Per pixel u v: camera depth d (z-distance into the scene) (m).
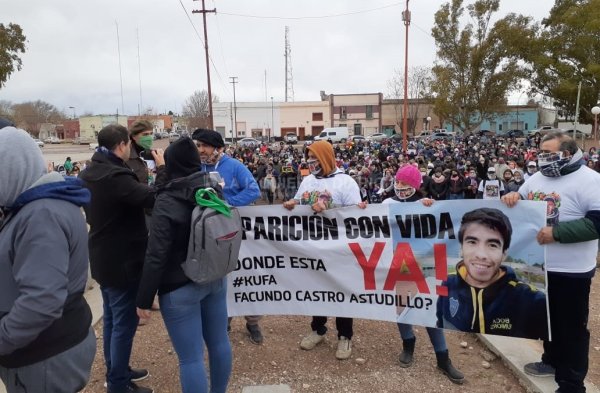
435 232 3.33
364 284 3.55
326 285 3.64
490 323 3.18
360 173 16.42
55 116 104.50
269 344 3.93
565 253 2.89
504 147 31.31
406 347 3.54
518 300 3.08
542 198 2.98
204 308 2.74
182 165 2.54
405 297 3.44
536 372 3.24
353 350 3.81
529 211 3.01
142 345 3.94
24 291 1.68
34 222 1.72
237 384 3.31
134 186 2.80
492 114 52.06
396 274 3.46
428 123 70.19
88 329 2.01
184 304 2.53
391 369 3.50
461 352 3.81
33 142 1.83
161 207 2.44
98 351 3.86
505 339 3.82
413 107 72.94
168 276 2.50
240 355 3.73
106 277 2.88
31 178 1.78
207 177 2.56
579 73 42.62
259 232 3.70
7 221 1.78
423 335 4.12
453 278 3.29
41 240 1.71
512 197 3.05
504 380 3.34
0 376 1.90
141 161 4.13
